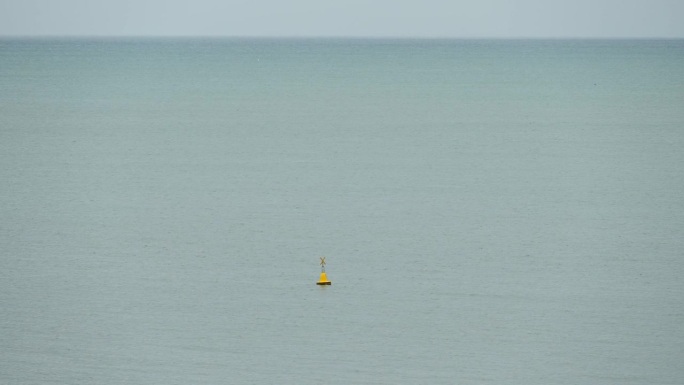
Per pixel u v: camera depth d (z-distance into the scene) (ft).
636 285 168.25
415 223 217.97
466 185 268.62
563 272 176.35
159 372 131.34
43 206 238.48
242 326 147.74
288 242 199.72
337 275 174.19
